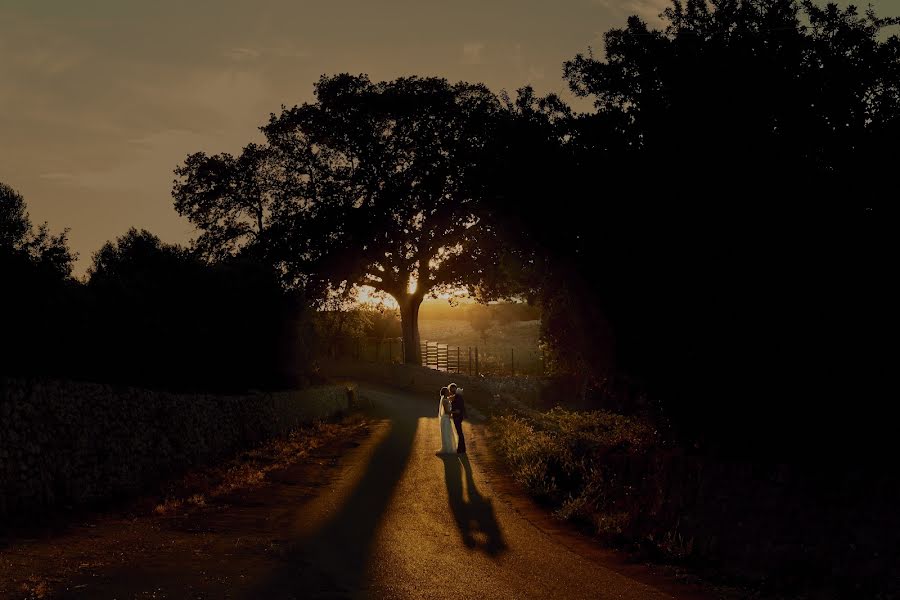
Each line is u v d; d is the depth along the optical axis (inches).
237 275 1059.3
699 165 487.2
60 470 478.3
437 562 382.6
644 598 336.8
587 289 571.2
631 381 569.0
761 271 434.3
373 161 2042.3
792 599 345.1
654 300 502.3
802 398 422.9
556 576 368.5
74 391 507.2
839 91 461.4
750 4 527.5
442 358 2506.2
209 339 902.4
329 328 2076.8
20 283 573.3
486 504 588.4
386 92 2022.6
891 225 405.1
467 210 719.7
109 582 297.0
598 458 666.8
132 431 593.0
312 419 1245.7
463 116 1934.1
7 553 332.5
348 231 1990.7
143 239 983.0
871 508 360.5
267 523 472.7
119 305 721.6
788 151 461.1
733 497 445.7
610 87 581.0
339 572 347.9
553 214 567.2
